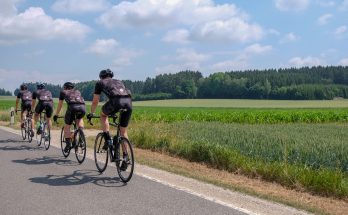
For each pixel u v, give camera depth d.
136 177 7.80
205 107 77.81
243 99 120.81
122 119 7.55
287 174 7.81
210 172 9.02
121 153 7.57
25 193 6.44
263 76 139.25
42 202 5.91
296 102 103.12
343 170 8.48
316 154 9.05
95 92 7.68
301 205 6.00
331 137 13.34
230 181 8.08
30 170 8.44
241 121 31.53
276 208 5.81
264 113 34.56
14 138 14.84
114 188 6.85
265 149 9.96
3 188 6.76
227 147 10.50
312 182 7.35
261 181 8.16
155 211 5.50
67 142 9.88
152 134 13.27
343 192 6.85
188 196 6.33
